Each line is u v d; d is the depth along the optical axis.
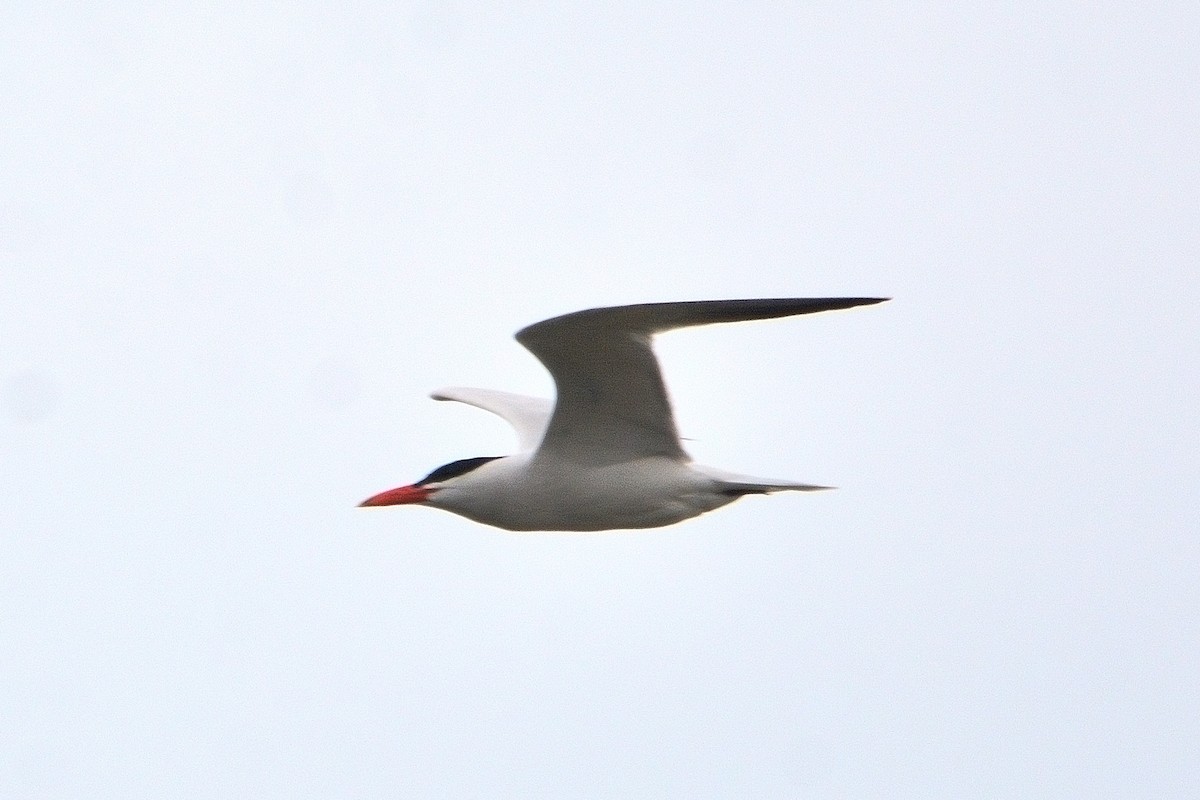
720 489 13.09
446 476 13.46
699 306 11.16
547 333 11.52
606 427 12.70
